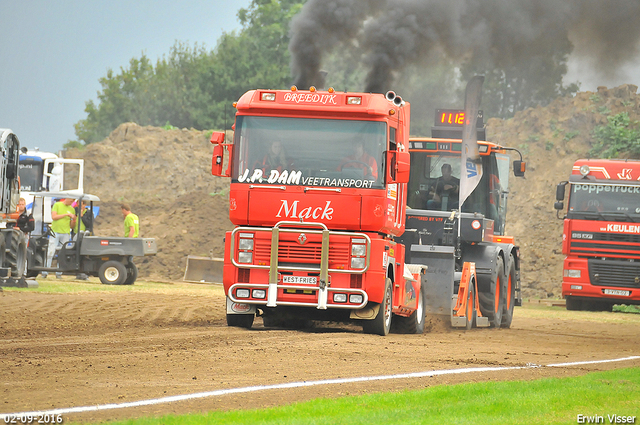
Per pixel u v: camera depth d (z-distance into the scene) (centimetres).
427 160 7075
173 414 2298
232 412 2303
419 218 6731
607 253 10588
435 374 3331
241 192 4891
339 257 4828
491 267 6938
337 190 4831
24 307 5988
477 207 7131
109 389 2733
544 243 15038
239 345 4122
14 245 8138
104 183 19200
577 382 3131
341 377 3155
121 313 5969
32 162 13325
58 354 3603
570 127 17875
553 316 9212
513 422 2275
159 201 18325
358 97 4909
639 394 2855
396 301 5344
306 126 4903
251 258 4878
